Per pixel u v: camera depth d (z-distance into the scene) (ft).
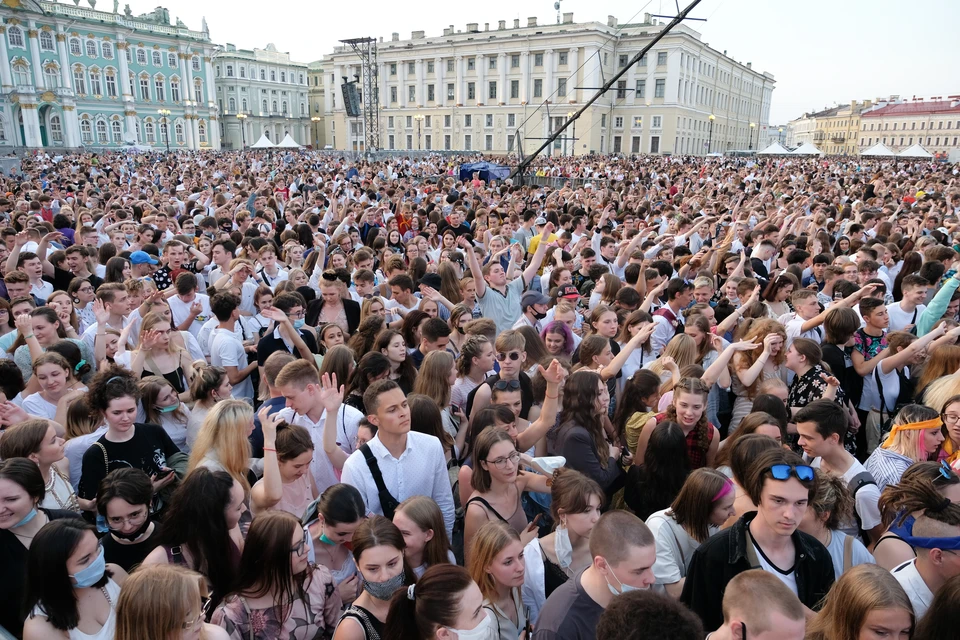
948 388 13.57
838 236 38.58
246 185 66.85
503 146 258.98
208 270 27.91
